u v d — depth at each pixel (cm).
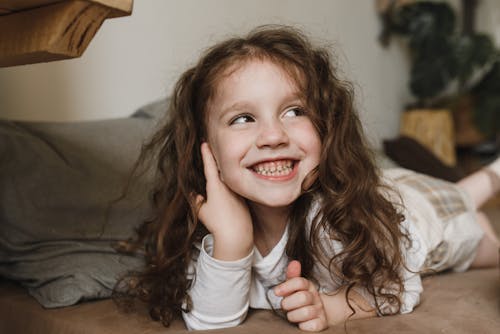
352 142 102
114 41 174
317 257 96
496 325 83
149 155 122
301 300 84
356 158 100
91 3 57
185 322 94
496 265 148
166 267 98
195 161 103
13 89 149
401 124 329
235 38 101
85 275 102
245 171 88
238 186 89
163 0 189
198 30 201
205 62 97
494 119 335
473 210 140
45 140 117
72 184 111
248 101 88
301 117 91
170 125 110
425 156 234
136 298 102
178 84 107
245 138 87
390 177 140
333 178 97
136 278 102
